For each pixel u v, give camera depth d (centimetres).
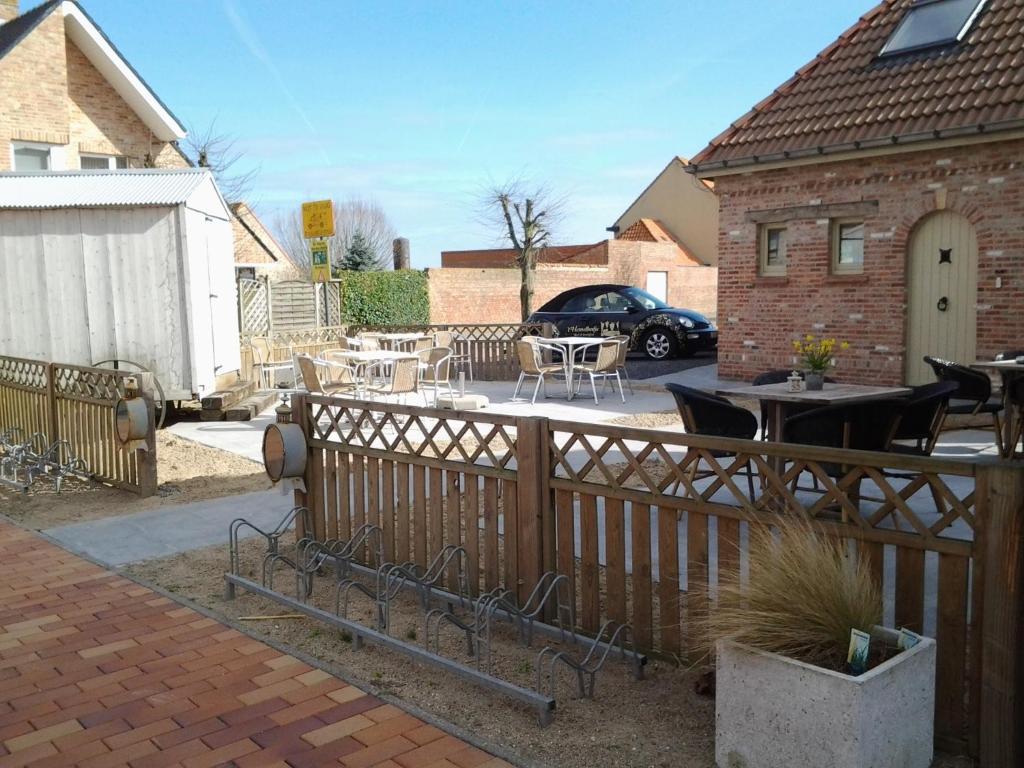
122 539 664
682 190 4381
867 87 1376
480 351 1762
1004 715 303
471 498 495
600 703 384
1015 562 299
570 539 450
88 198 1173
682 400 663
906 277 1294
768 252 1472
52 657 442
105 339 1184
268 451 605
